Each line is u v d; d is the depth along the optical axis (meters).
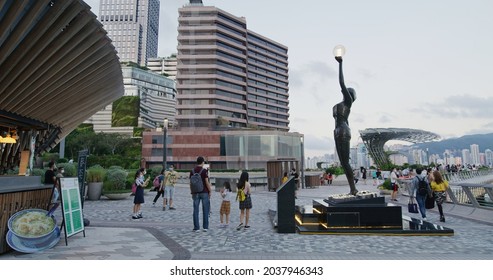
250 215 11.42
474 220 10.46
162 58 153.12
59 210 12.24
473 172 32.19
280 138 60.53
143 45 182.50
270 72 104.94
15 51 8.05
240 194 8.68
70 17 8.36
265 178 27.83
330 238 7.43
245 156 59.78
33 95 10.34
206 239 7.25
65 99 12.55
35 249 5.86
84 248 6.23
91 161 55.56
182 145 63.81
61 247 6.30
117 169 17.70
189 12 82.44
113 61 12.33
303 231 7.91
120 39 177.50
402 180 17.94
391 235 7.77
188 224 9.34
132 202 15.23
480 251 6.21
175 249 6.22
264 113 100.94
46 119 13.29
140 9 185.00
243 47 88.31
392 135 59.38
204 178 8.28
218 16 84.12
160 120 122.69
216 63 81.56
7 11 6.94
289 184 8.22
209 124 76.94
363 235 7.78
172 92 132.75
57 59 9.22
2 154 15.02
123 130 98.31
